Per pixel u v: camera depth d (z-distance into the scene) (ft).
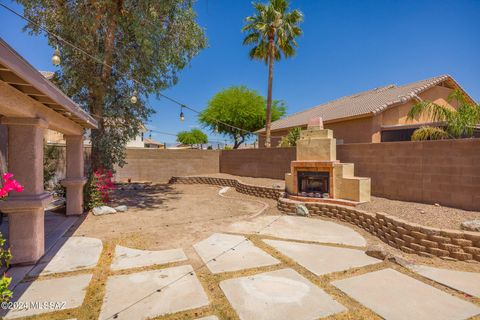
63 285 12.62
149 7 31.63
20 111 13.30
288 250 17.19
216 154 64.95
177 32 35.65
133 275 13.69
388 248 18.30
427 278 13.24
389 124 46.19
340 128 50.60
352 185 26.81
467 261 15.03
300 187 31.35
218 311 10.52
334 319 9.97
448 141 22.29
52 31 31.71
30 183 15.08
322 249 17.42
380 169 28.58
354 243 18.80
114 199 38.73
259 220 25.57
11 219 14.76
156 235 20.61
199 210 31.17
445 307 10.67
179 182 59.21
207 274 13.78
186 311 10.52
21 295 11.73
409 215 20.51
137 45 35.58
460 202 21.43
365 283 12.73
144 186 53.83
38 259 15.39
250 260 15.55
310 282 12.85
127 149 58.90
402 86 57.88
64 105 15.49
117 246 18.11
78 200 27.37
